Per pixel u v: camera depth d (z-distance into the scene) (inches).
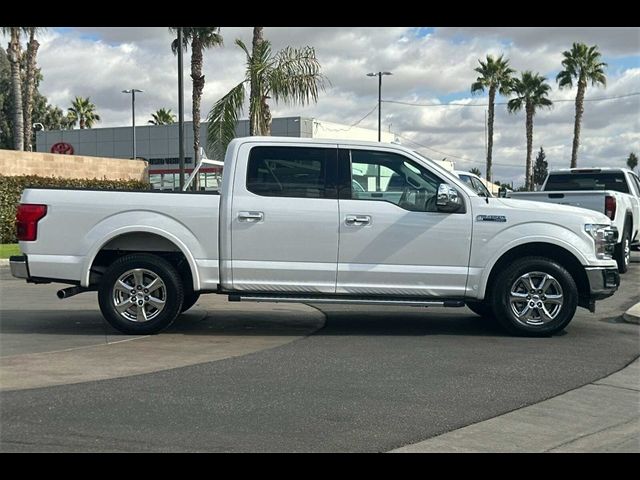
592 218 346.9
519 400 243.9
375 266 337.4
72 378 263.7
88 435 204.2
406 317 409.4
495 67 2154.3
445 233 338.0
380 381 264.2
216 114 764.6
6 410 225.1
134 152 1749.5
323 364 289.3
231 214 335.3
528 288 343.9
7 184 918.4
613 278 346.6
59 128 2837.1
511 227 339.6
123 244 345.1
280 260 336.8
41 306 445.4
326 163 341.7
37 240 335.9
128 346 320.8
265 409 229.3
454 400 242.4
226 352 310.0
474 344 331.0
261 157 341.4
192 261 337.7
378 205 338.3
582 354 311.7
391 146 344.5
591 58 1969.7
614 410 235.9
